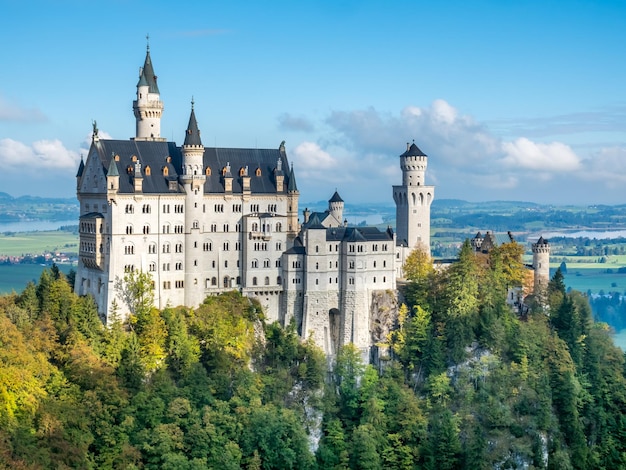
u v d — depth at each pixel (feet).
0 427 637.30
